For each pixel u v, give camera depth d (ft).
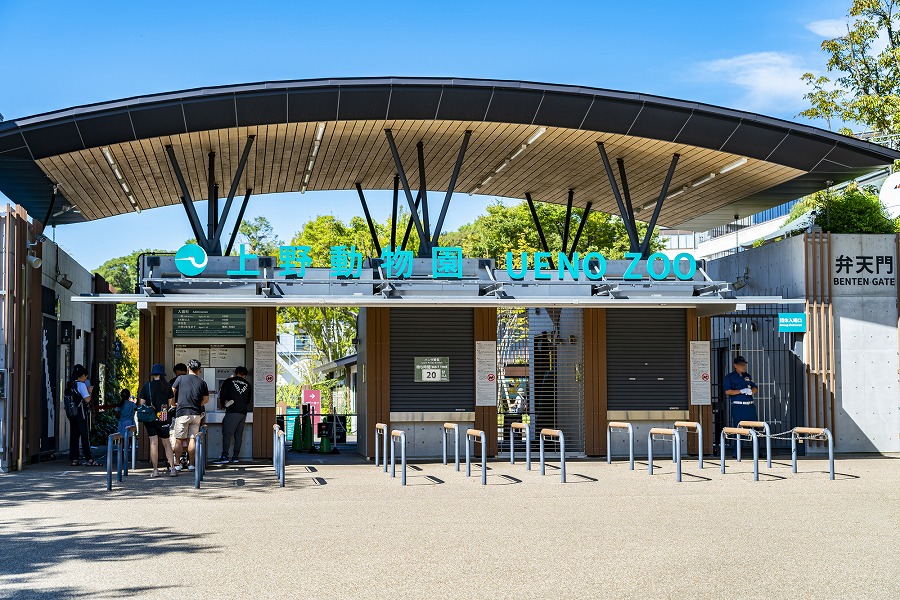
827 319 66.90
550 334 69.10
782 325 67.00
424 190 65.00
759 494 43.55
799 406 67.67
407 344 63.93
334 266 60.49
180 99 55.98
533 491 44.91
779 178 69.77
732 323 74.69
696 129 61.77
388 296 59.77
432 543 30.71
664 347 65.92
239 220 73.82
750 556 28.50
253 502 41.04
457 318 64.54
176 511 38.22
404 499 41.98
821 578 25.36
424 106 59.21
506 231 148.05
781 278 69.87
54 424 66.64
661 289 62.59
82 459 60.18
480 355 64.34
